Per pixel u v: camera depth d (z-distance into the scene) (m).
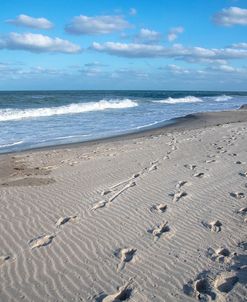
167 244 5.71
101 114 30.53
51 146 15.27
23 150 14.33
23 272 5.05
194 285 4.68
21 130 20.11
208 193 7.77
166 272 4.99
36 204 7.23
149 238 5.90
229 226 6.26
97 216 6.68
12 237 5.95
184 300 4.42
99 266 5.16
